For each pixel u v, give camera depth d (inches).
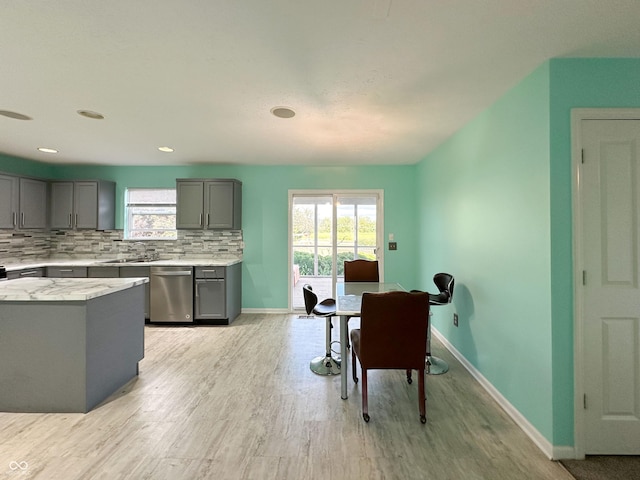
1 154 158.4
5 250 159.9
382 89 86.0
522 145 79.6
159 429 76.7
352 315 86.7
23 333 83.4
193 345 135.1
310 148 147.6
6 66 74.3
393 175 186.7
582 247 69.2
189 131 122.5
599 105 69.4
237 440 72.7
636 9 54.8
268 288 187.9
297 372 109.4
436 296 119.5
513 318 83.4
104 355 90.7
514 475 63.2
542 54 68.6
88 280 104.4
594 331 69.4
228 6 54.4
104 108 99.3
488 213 96.7
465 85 83.4
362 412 82.0
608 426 69.1
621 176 69.4
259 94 89.3
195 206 173.5
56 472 62.3
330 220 191.2
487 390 96.2
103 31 61.3
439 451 69.6
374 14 56.4
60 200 172.2
